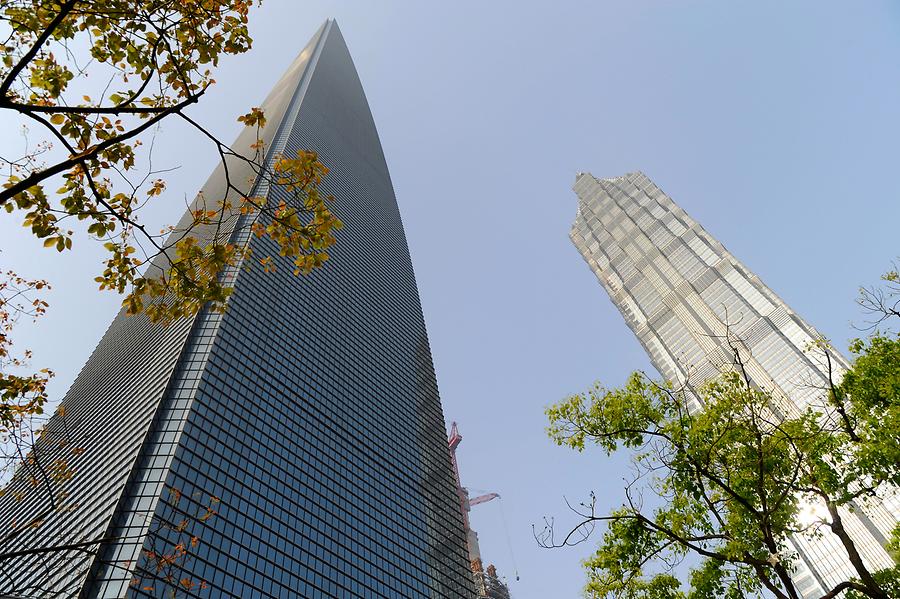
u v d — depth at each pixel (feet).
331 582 289.53
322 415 377.30
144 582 202.39
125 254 37.37
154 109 34.47
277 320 396.16
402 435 460.14
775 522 56.85
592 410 62.44
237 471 282.97
